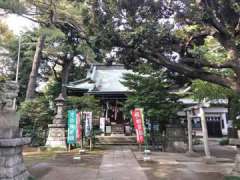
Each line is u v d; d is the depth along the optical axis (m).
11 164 6.22
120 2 6.87
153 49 7.14
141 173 8.70
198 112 12.66
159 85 15.48
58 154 14.01
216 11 7.40
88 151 15.23
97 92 22.36
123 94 22.70
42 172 8.88
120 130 22.19
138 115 12.98
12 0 8.76
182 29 7.75
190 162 11.02
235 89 7.28
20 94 27.84
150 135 16.69
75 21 8.47
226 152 14.93
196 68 7.58
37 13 9.31
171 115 15.59
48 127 17.31
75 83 24.52
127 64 7.90
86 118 16.56
